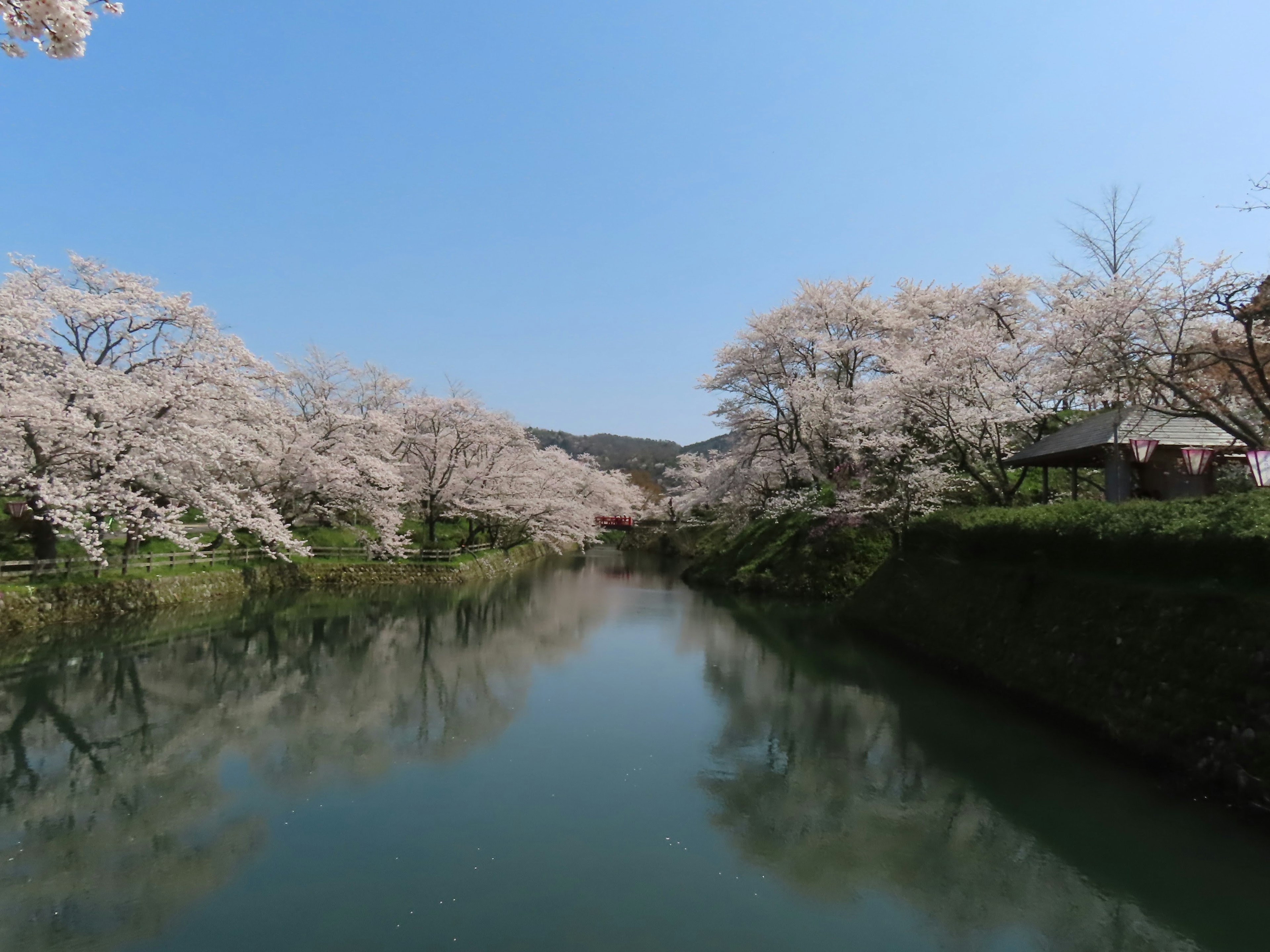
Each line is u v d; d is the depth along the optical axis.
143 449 16.62
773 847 7.06
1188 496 10.80
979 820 7.61
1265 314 9.69
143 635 16.20
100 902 5.97
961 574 14.51
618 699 12.41
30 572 15.77
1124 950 5.42
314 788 8.38
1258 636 6.98
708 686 13.32
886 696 12.31
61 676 13.00
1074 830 7.12
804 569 24.20
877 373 25.00
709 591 27.77
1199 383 11.12
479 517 33.25
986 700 11.27
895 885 6.37
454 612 21.98
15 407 14.07
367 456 26.05
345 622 19.48
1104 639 9.24
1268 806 6.14
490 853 6.84
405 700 12.26
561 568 41.06
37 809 7.79
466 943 5.41
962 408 16.66
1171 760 7.36
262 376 20.94
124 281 17.70
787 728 10.78
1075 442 14.15
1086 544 10.35
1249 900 5.90
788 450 26.25
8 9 3.56
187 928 5.59
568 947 5.39
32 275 16.67
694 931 5.65
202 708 11.51
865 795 8.28
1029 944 5.52
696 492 34.78
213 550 22.89
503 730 10.62
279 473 23.36
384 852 6.85
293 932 5.54
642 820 7.62
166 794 8.19
